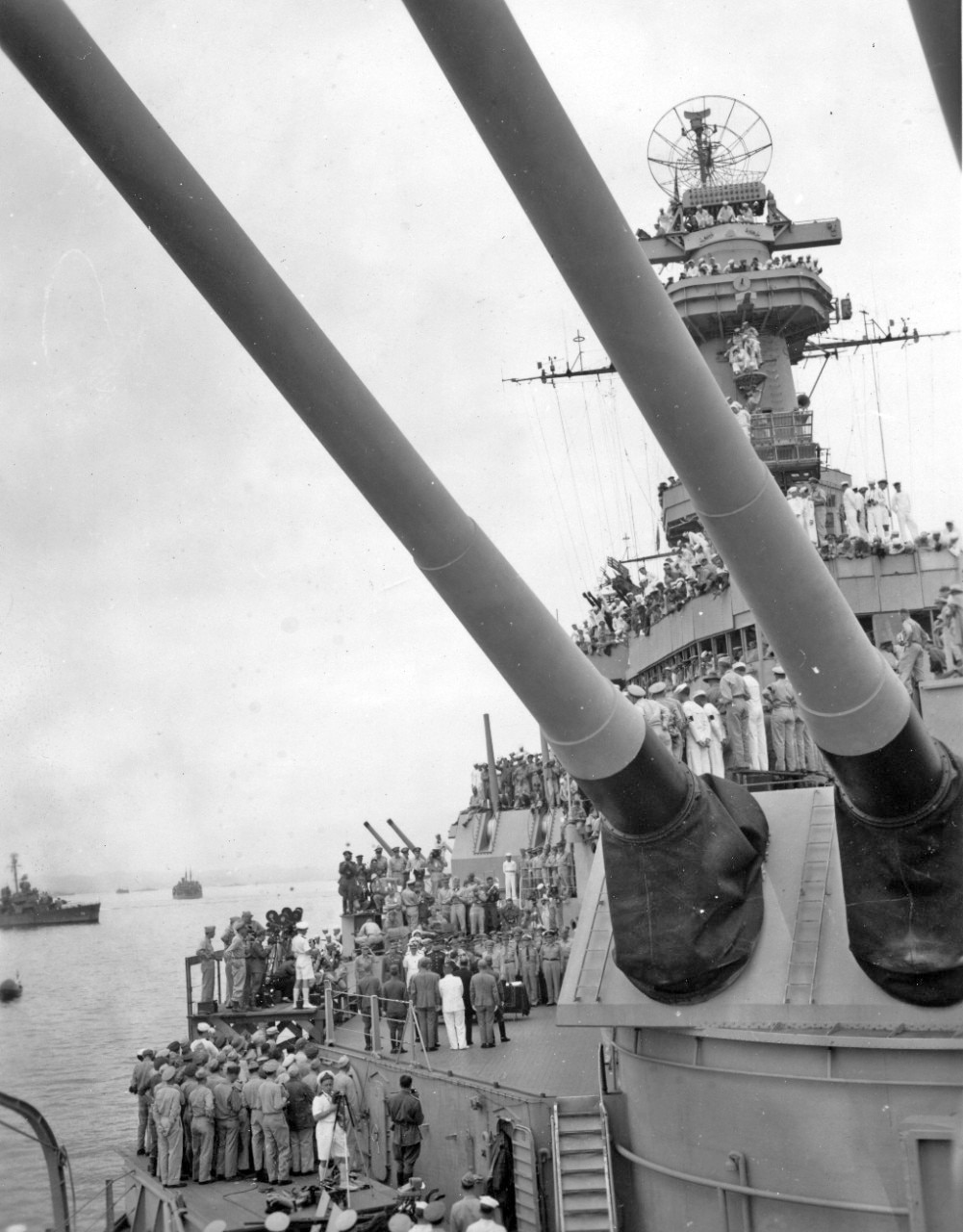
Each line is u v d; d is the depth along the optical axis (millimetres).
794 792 11188
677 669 24281
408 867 28141
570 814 22953
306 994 21578
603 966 10984
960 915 9320
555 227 6535
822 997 9836
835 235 27125
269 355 7066
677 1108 10867
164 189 6270
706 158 27594
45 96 6023
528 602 8539
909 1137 8945
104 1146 20859
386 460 7566
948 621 17250
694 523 27188
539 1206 12594
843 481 26562
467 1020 19031
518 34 5844
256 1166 14891
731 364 26375
